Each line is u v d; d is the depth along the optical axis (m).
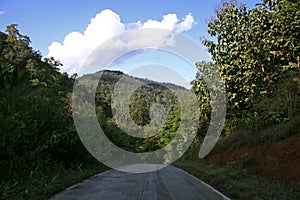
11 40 41.12
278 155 11.02
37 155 11.89
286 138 11.77
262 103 14.55
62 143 15.17
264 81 15.20
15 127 9.98
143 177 14.67
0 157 9.76
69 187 10.39
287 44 13.64
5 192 7.60
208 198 8.02
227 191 8.80
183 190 9.65
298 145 10.26
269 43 14.30
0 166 9.27
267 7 15.02
